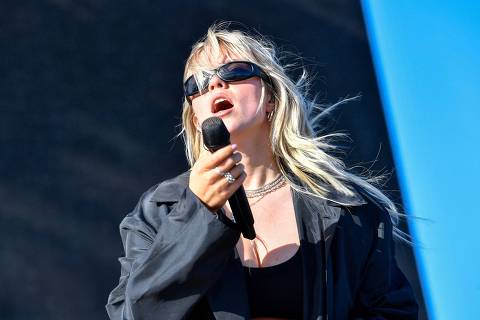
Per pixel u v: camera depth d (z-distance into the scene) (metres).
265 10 13.91
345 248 5.09
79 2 13.88
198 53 5.38
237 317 4.70
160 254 4.48
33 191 12.90
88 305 12.42
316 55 13.67
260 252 5.04
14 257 12.55
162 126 13.35
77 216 12.81
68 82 13.48
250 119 5.19
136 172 13.10
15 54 13.55
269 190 5.36
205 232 4.42
